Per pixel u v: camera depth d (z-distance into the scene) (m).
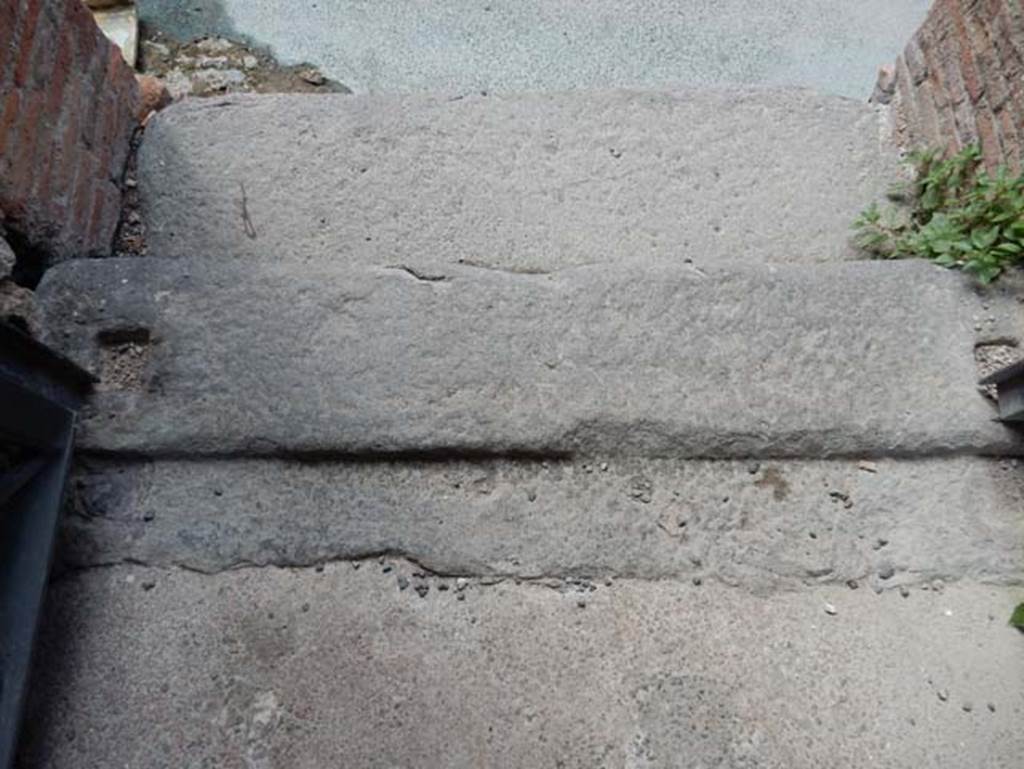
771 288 1.56
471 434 1.51
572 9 2.41
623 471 1.53
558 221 1.81
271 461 1.53
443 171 1.85
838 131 1.91
